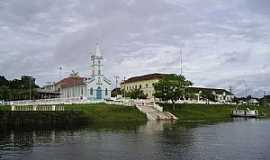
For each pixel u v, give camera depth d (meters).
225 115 137.38
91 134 63.81
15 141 53.78
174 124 90.12
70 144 50.50
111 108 105.50
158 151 44.09
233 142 53.03
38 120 82.31
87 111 98.50
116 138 57.62
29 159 39.19
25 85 183.38
